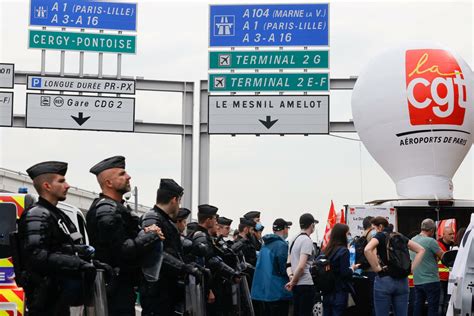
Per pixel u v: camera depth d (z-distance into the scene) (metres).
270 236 13.22
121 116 21.92
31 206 6.71
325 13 21.81
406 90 18.84
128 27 21.91
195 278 8.18
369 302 14.08
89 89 21.92
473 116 18.98
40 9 21.72
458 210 17.58
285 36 21.84
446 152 18.89
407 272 11.86
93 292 6.68
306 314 12.88
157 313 8.19
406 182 19.25
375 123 19.39
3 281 8.94
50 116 21.75
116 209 7.26
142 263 7.34
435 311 13.70
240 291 11.16
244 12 21.91
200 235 10.62
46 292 6.57
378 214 16.64
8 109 21.67
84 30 21.83
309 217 13.05
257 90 21.84
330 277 11.83
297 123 21.67
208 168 22.67
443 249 14.92
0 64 21.64
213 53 21.92
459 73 18.80
